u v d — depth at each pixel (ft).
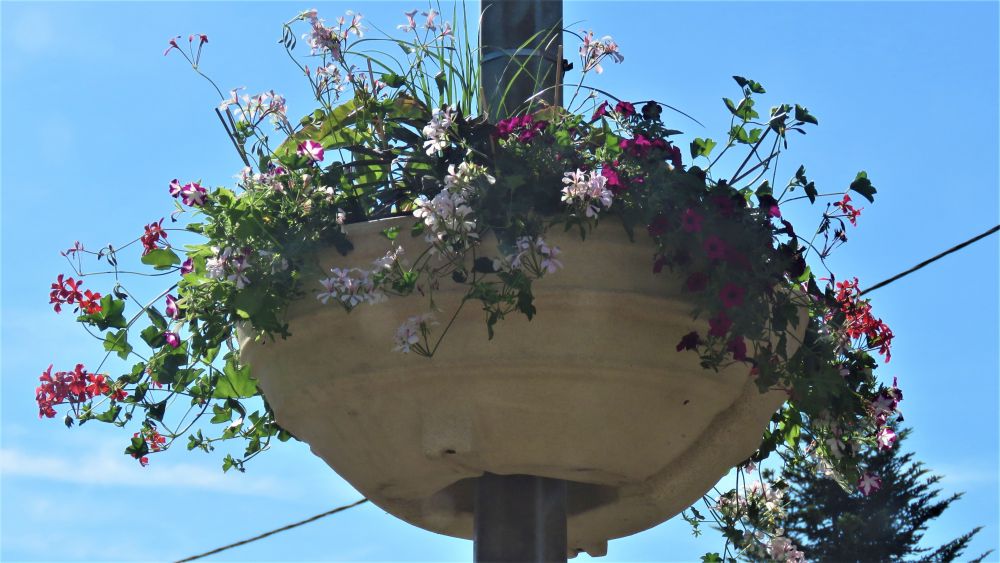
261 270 11.13
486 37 13.16
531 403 10.94
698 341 10.91
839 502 70.08
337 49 12.19
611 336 10.81
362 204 11.66
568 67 12.99
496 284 10.60
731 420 11.96
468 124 11.15
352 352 11.13
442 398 11.03
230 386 13.46
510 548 12.07
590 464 11.46
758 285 10.94
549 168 10.82
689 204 10.87
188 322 12.20
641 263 10.83
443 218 10.43
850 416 12.99
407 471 11.69
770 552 15.44
